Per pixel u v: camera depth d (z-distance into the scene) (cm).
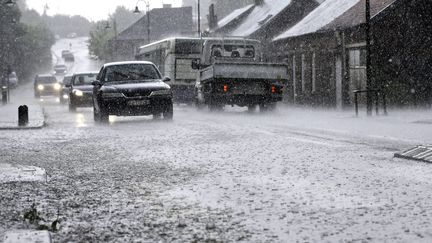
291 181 1035
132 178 1112
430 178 1035
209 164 1265
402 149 1462
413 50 3825
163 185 1029
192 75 4209
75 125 2581
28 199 923
